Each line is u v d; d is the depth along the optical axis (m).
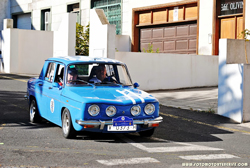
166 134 8.36
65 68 8.03
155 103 7.49
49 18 28.83
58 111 7.82
